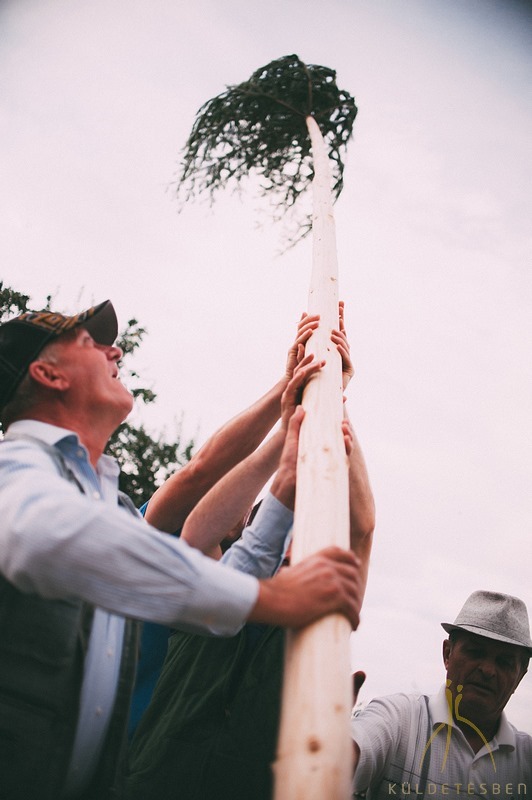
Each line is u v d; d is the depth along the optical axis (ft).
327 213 9.74
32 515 4.05
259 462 7.02
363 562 7.46
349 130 13.00
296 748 3.70
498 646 7.97
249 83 12.69
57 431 5.20
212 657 6.48
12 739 4.37
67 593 4.08
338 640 4.06
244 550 6.25
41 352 5.67
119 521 4.12
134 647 5.27
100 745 4.90
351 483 7.52
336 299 8.29
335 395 6.27
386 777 7.50
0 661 4.42
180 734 6.09
